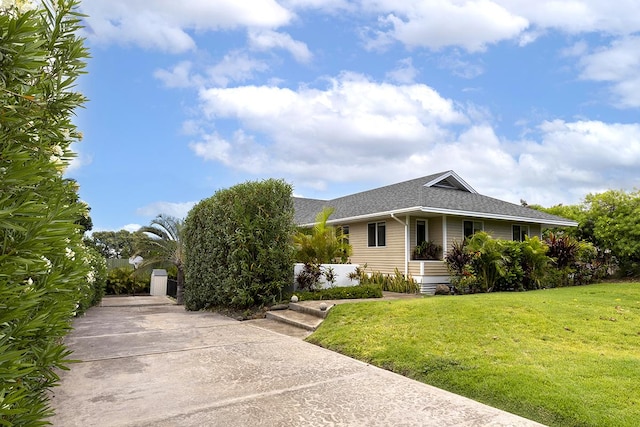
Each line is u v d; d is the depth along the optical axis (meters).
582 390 3.98
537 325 6.39
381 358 5.51
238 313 10.02
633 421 3.36
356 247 17.69
